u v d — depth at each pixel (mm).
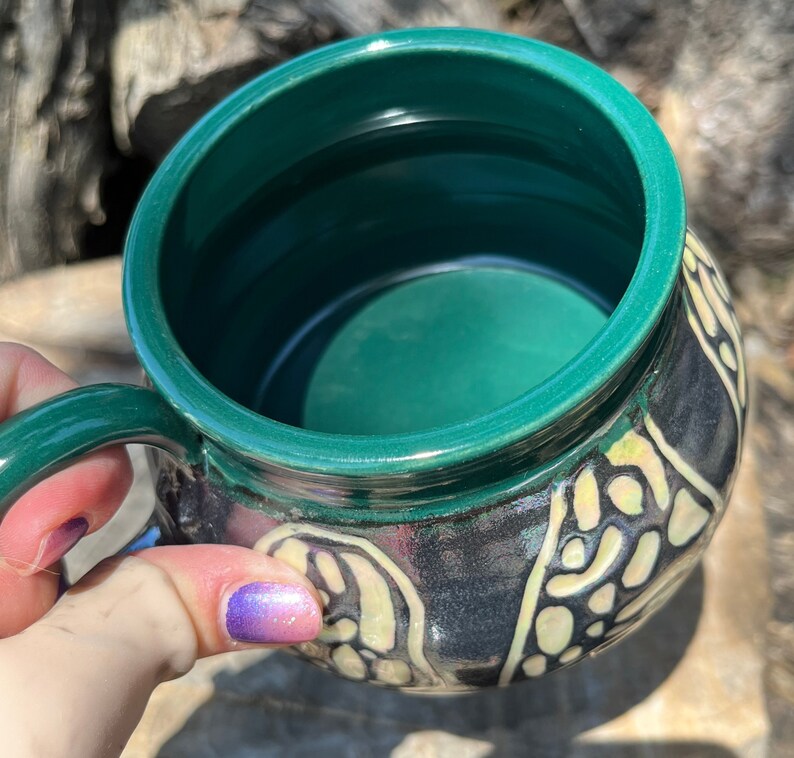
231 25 270
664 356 129
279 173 164
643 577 133
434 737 187
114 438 121
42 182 290
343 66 150
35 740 125
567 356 185
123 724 135
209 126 145
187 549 138
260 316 186
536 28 275
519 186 182
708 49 255
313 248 187
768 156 251
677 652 192
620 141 136
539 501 123
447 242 199
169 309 138
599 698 188
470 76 154
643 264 118
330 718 190
